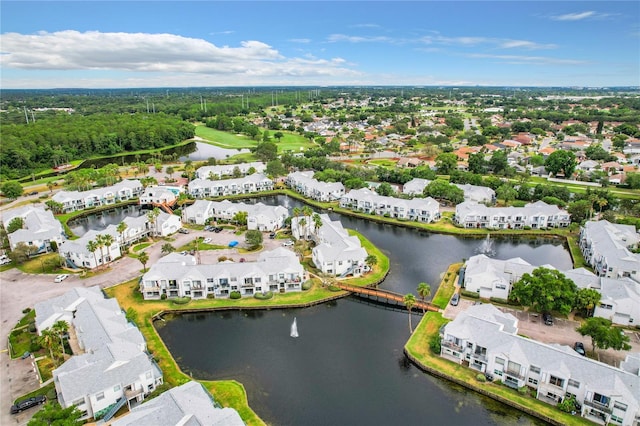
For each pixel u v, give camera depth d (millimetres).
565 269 116062
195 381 67938
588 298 85625
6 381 70312
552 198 158875
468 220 146125
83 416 63219
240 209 150500
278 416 65062
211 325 89938
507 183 179125
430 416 65500
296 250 119250
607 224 126062
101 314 81625
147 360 69750
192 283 97500
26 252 116000
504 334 72625
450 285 104625
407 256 124000
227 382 71688
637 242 121812
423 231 146375
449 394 70062
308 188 185500
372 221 156750
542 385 66938
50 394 66125
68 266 114562
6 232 131500
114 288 102625
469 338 74625
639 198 165375
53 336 71312
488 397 69125
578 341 80625
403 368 76500
